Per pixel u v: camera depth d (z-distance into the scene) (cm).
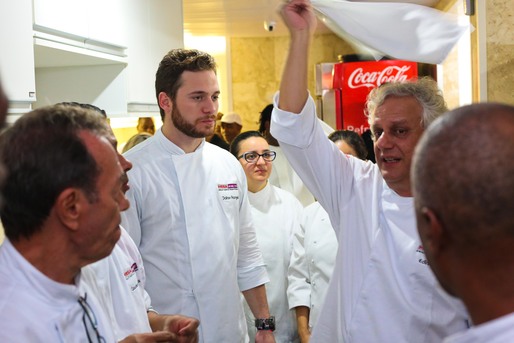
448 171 63
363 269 136
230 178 194
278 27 554
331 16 139
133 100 276
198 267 180
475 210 61
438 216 65
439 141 65
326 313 144
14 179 87
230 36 638
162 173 181
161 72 183
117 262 121
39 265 91
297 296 222
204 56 181
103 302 111
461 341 64
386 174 131
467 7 313
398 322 129
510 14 305
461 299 67
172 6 333
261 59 652
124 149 335
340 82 461
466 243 63
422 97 128
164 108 184
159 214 178
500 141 61
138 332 122
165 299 178
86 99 274
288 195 254
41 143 87
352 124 459
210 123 182
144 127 430
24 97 183
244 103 657
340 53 643
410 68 443
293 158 142
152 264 178
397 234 132
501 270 62
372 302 132
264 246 234
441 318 126
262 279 205
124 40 266
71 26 214
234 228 192
